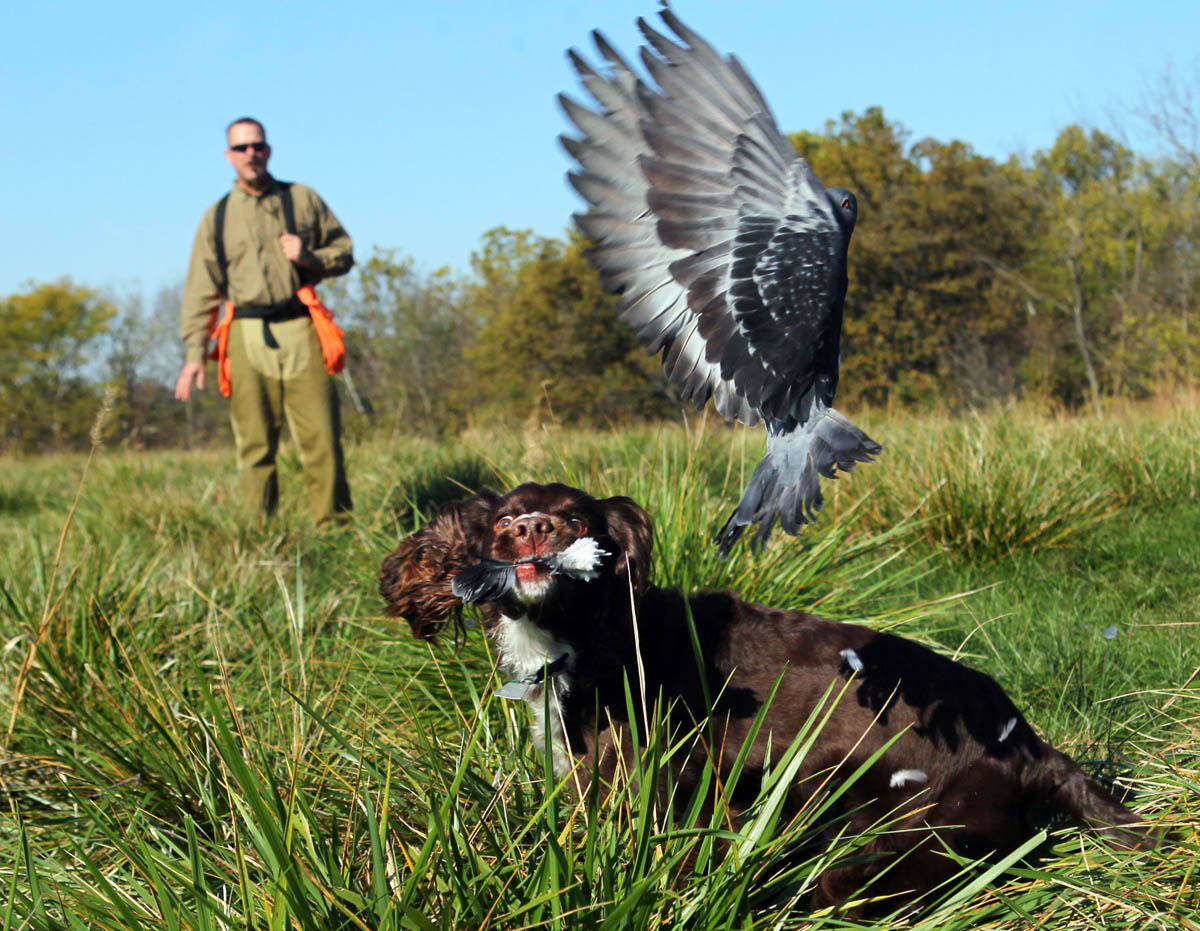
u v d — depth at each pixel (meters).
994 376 26.05
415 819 2.53
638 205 1.95
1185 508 6.05
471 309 35.94
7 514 9.38
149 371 48.53
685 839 2.44
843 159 29.06
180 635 4.19
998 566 5.25
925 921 2.29
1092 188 28.80
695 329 1.96
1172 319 23.20
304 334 6.36
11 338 44.59
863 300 28.45
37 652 3.64
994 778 2.66
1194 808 2.59
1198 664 3.81
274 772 2.88
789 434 1.91
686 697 2.76
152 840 2.68
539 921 2.06
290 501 7.11
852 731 2.70
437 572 2.93
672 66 1.91
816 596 4.29
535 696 2.81
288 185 6.39
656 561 3.99
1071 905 2.30
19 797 3.18
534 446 5.63
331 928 2.01
